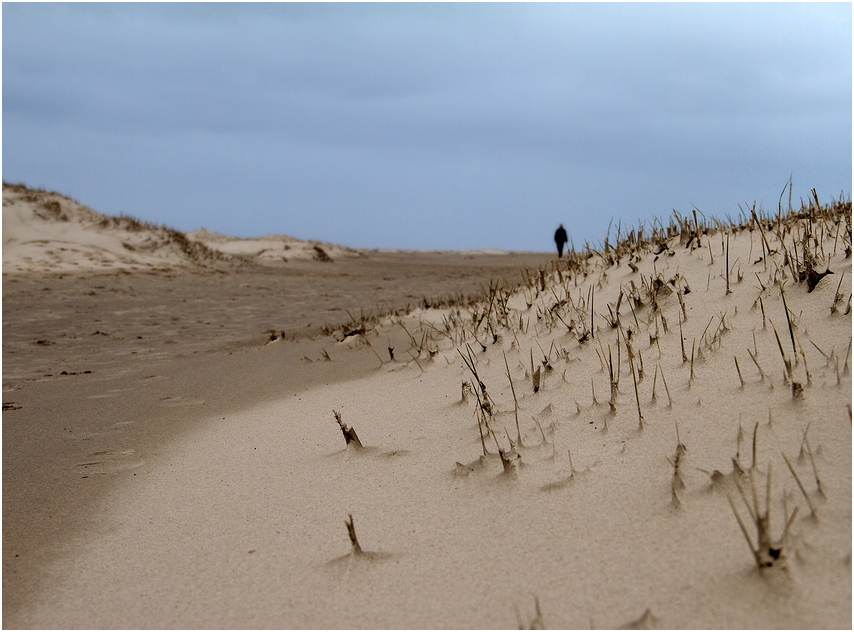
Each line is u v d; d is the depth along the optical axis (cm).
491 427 310
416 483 271
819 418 234
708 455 235
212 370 601
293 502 273
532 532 219
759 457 224
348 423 367
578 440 272
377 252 3675
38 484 324
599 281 504
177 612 206
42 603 218
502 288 664
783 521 192
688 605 174
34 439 407
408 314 761
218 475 317
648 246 540
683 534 199
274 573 221
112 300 1257
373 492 270
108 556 246
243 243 3047
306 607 201
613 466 246
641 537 204
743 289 377
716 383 283
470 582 201
